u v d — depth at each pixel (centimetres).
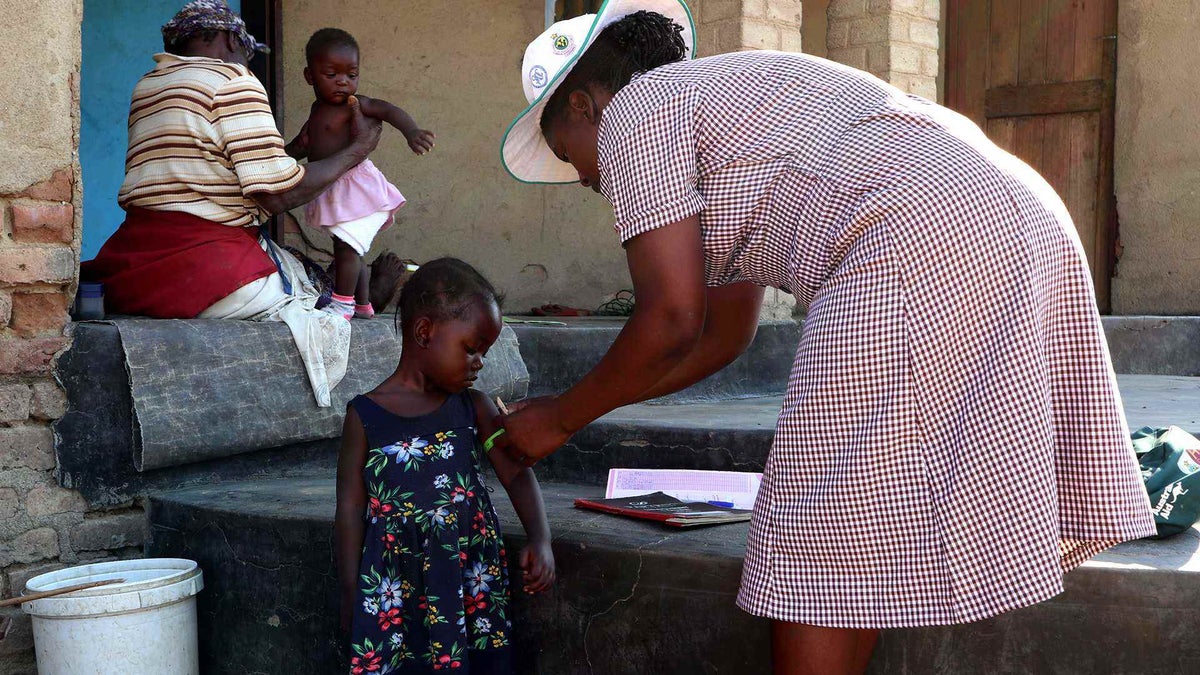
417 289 248
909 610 167
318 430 342
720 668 238
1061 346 175
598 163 192
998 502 164
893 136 177
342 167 361
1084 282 177
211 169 334
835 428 171
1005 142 797
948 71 805
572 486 351
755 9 534
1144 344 625
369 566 237
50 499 294
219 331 321
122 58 595
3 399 286
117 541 307
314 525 279
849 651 183
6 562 287
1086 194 773
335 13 680
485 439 258
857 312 169
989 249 167
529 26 729
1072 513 175
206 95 332
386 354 367
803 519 173
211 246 331
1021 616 217
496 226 729
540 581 246
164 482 316
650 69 201
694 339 183
